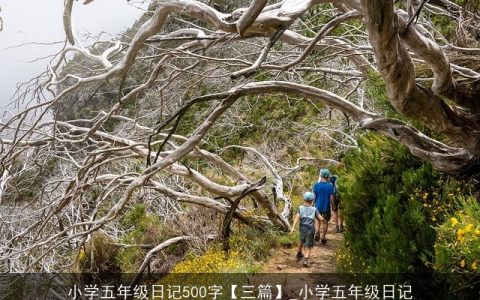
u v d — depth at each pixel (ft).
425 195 19.43
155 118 40.01
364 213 23.08
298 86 17.31
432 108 14.56
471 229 13.10
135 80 37.11
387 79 12.96
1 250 28.45
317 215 27.94
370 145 23.91
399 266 19.01
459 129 15.37
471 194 17.67
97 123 22.16
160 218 41.86
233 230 34.78
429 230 18.62
